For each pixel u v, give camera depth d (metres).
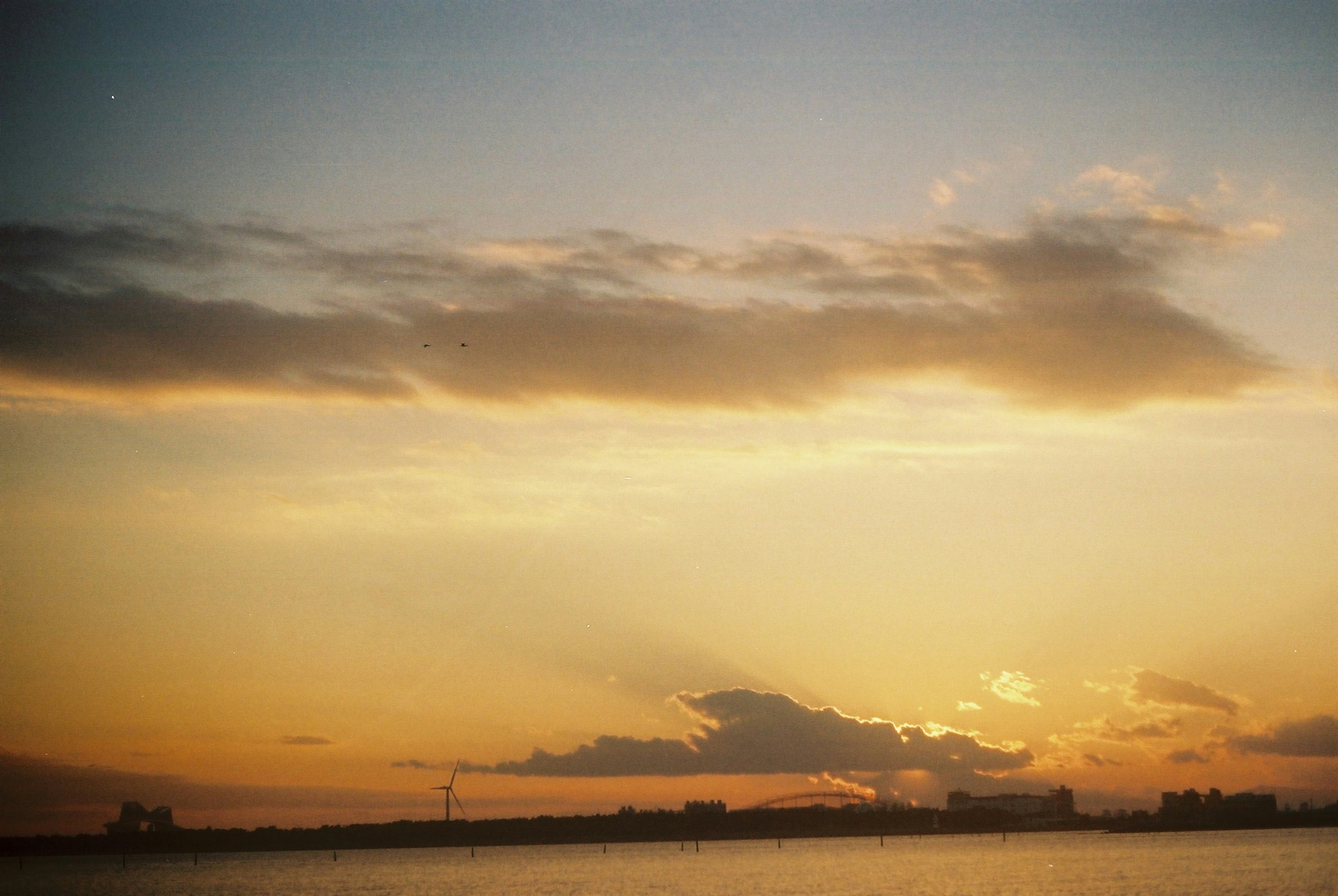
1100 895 184.25
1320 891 187.00
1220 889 191.00
